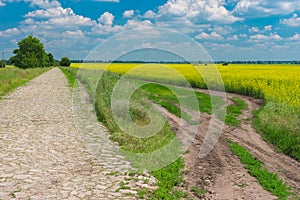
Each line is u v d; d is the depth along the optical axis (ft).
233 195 20.12
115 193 18.97
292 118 39.75
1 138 31.22
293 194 20.43
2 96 65.46
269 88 67.31
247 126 40.86
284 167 25.80
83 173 22.20
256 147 31.42
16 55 304.09
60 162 24.38
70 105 52.39
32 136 32.30
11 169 22.45
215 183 22.06
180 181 21.98
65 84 95.76
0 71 123.65
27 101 58.39
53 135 32.86
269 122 39.86
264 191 20.81
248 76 93.45
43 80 113.29
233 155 28.50
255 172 23.82
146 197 18.70
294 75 97.50
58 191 18.94
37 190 18.98
